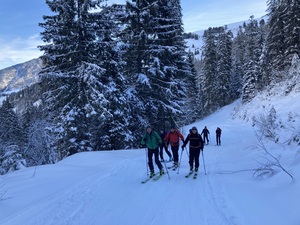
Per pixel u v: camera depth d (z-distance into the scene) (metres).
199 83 63.12
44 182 8.03
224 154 13.11
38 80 16.45
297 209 4.43
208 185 7.25
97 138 18.27
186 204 5.82
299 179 5.47
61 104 16.77
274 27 32.56
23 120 37.31
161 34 20.47
